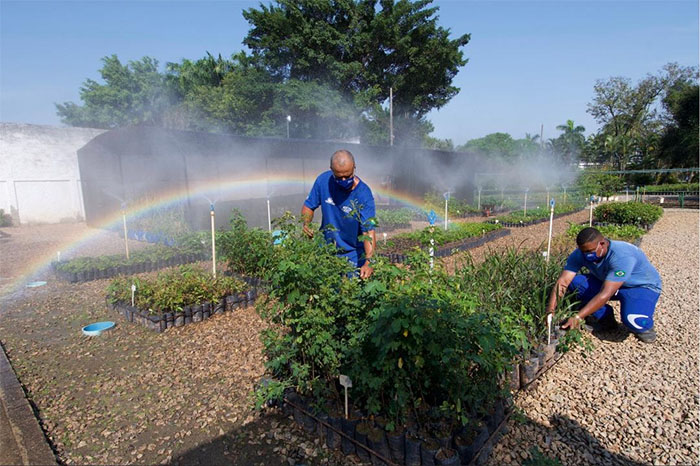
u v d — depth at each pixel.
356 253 3.71
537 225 14.15
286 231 3.17
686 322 4.75
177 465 2.66
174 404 3.34
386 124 29.28
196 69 33.06
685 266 7.38
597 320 4.52
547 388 3.45
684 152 35.06
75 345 4.54
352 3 25.75
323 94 24.34
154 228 11.47
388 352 2.50
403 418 2.62
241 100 27.09
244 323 5.06
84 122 39.03
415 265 2.93
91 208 15.36
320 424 2.86
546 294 4.44
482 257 8.41
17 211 17.11
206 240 8.99
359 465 2.63
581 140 39.34
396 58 27.34
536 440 2.82
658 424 2.96
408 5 25.78
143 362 4.10
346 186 3.43
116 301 5.58
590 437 2.84
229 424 3.07
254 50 28.36
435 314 2.33
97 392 3.55
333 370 2.90
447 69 29.23
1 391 3.50
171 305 5.01
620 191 29.83
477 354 2.54
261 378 3.53
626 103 39.81
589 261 4.09
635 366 3.79
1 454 2.76
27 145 17.30
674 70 38.03
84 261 7.79
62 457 2.74
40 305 5.98
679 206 21.08
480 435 2.59
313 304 2.86
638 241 9.16
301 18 25.14
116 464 2.67
